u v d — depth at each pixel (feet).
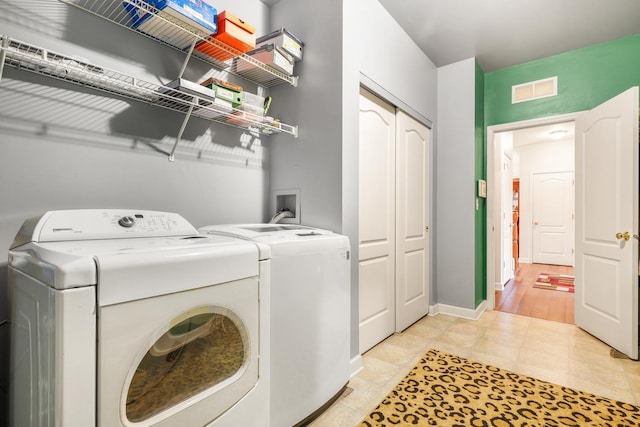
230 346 3.62
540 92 10.63
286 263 4.49
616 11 8.07
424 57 10.24
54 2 4.18
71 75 4.17
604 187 8.46
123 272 2.60
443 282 11.05
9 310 3.42
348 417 5.16
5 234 3.83
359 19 7.04
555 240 22.07
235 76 6.63
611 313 8.07
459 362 7.13
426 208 10.57
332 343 5.38
